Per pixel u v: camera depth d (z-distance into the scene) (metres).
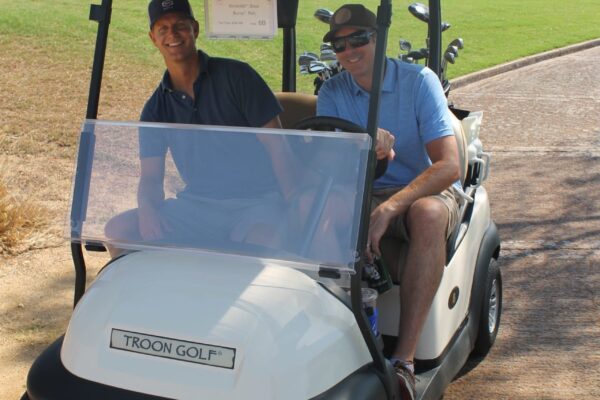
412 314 2.59
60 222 4.90
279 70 8.83
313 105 3.44
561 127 8.20
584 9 16.98
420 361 2.77
